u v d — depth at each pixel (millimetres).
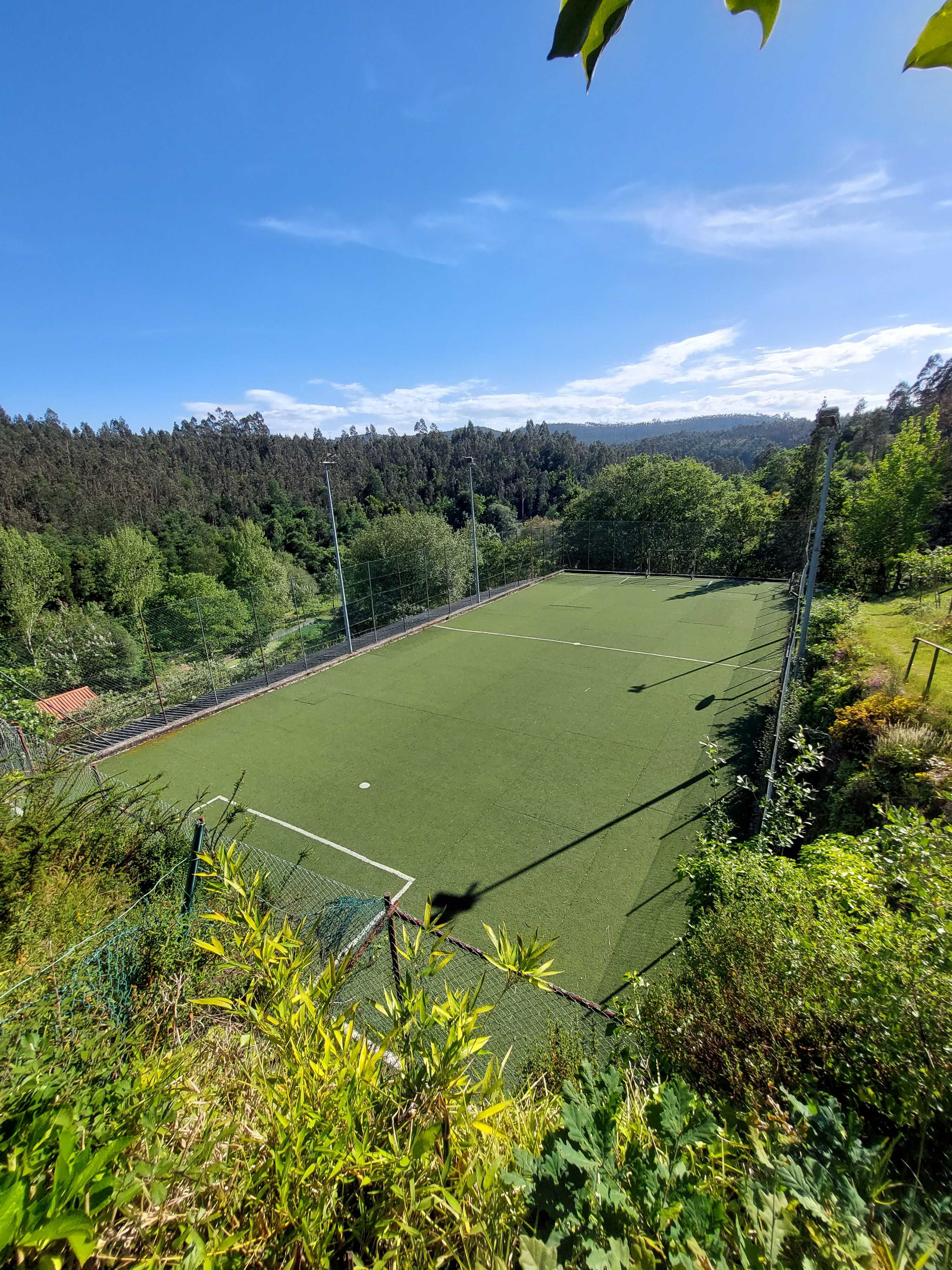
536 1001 5504
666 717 12922
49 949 3789
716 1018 2896
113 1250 1123
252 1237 1244
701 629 19750
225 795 10281
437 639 19719
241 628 17688
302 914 5539
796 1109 1636
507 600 25078
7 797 5395
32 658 16750
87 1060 2037
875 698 8914
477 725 12875
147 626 15938
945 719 7809
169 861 5598
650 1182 1232
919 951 2637
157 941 3730
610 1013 4258
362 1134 1438
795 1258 1118
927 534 22312
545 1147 1347
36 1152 1146
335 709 14078
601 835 8797
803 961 2955
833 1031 2566
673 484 33750
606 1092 1417
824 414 11617
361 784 10555
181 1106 1544
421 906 7430
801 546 25781
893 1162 1912
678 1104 1479
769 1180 1309
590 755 11336
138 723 13188
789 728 10633
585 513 38719
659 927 6895
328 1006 1812
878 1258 1092
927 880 3459
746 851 5703
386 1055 1993
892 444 21781
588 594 25891
